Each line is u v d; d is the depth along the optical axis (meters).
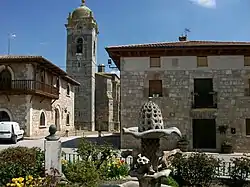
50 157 8.94
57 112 37.06
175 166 10.05
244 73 21.89
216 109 21.78
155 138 6.70
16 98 28.17
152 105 6.77
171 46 21.83
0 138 23.98
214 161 10.28
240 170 10.27
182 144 21.34
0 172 8.47
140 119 6.79
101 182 9.34
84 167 8.89
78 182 8.50
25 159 8.99
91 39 49.84
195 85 22.27
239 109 21.73
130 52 22.38
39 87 29.17
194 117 21.91
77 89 49.28
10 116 28.02
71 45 50.00
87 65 49.53
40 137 28.28
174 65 22.31
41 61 28.70
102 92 52.09
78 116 48.84
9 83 28.53
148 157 6.76
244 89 21.81
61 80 38.31
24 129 27.80
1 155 9.21
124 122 22.20
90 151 11.03
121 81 22.53
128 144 21.73
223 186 10.08
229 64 22.03
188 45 21.86
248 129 21.59
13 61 28.02
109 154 11.28
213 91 21.94
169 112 22.05
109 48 22.19
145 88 22.33
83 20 49.75
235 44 21.67
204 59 22.28
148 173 6.41
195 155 10.35
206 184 9.95
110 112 51.75
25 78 28.22
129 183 8.15
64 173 9.42
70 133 38.12
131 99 22.33
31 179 6.81
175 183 9.26
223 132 21.62
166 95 22.14
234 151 21.41
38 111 30.17
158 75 22.33
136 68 22.50
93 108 49.69
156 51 22.23
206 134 21.86
